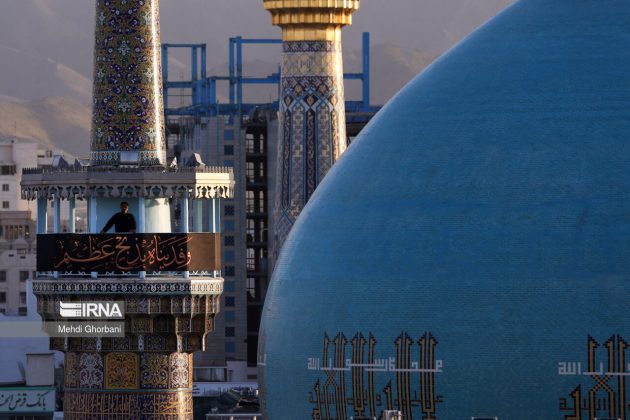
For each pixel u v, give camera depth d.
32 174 84.19
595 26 65.19
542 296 60.44
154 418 83.69
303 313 66.75
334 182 68.06
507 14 67.00
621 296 59.75
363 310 64.12
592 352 59.66
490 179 62.91
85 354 83.81
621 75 63.53
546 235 61.16
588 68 63.91
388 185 65.38
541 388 60.16
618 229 60.69
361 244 65.12
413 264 63.19
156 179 83.00
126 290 82.81
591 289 60.06
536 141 62.81
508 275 61.06
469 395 61.22
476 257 61.88
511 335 60.59
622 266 60.09
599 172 61.69
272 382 68.62
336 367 64.94
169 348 83.75
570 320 60.00
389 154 66.00
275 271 70.69
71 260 83.00
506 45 65.81
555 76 64.06
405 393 62.56
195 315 83.69
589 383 59.66
